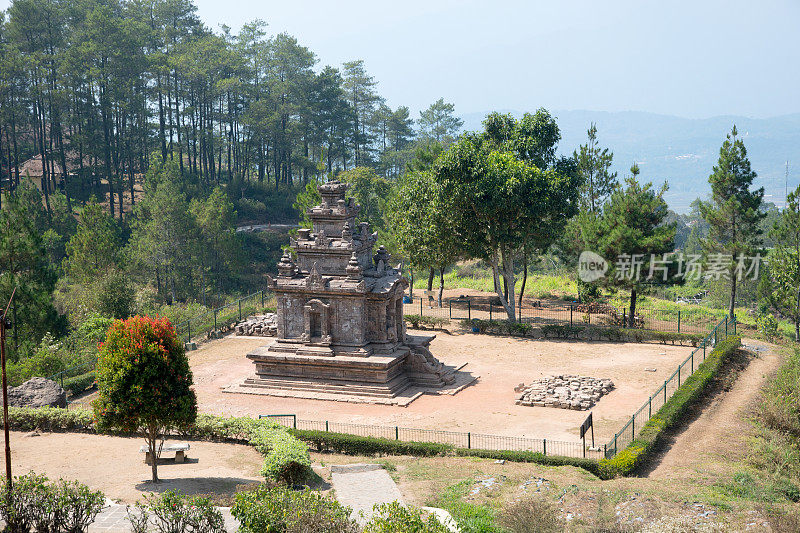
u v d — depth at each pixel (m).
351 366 44.84
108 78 108.75
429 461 33.47
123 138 110.81
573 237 69.88
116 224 97.19
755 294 87.31
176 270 89.75
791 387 39.72
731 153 62.88
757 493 28.86
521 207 59.44
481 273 100.62
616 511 26.23
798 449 34.91
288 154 137.75
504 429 38.25
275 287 46.50
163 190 88.38
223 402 43.94
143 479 29.75
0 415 37.56
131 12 130.38
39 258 53.22
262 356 46.38
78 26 114.50
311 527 20.94
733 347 51.16
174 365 28.78
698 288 101.75
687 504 26.91
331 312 46.06
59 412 37.56
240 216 122.81
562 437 36.62
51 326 53.50
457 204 59.72
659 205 60.34
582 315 67.50
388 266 49.28
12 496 22.06
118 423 28.56
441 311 69.50
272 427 35.53
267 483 28.78
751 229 63.78
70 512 23.20
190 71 113.50
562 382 45.28
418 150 78.50
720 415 39.78
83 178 109.06
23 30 104.12
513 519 24.23
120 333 28.62
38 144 122.06
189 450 34.41
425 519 24.53
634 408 41.12
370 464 32.25
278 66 132.50
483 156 60.50
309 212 47.03
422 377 46.88
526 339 59.22
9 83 101.19
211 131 123.69
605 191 75.25
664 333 56.22
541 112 69.81
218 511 21.91
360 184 104.69
